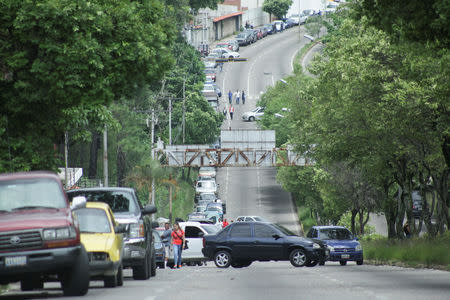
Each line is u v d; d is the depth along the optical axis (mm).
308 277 63188
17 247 39688
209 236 95562
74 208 44031
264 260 94312
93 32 64250
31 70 62812
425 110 93938
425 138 99750
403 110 96188
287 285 51281
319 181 166625
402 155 114125
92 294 43156
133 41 66438
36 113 71500
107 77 65625
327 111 122125
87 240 49406
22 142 71812
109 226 51469
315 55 147875
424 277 61438
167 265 109312
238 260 98625
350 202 163875
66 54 62688
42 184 44281
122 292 44812
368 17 58688
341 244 104188
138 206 65188
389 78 99750
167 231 107500
